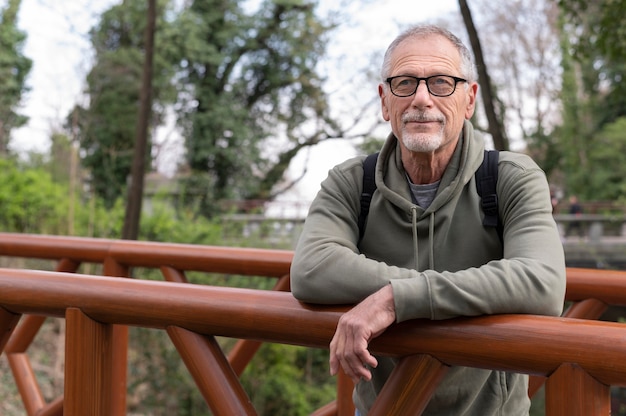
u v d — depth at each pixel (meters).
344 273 1.29
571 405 1.05
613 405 9.34
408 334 1.20
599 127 24.47
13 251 2.66
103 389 1.49
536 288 1.21
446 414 1.44
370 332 1.18
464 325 1.16
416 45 1.43
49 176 12.70
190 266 2.41
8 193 10.91
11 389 7.51
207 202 18.95
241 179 21.80
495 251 1.44
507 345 1.11
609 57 7.34
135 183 9.41
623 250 15.74
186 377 7.24
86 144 20.03
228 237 12.58
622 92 9.07
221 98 21.81
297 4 21.06
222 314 1.35
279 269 2.30
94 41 19.17
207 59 21.30
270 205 16.75
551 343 1.07
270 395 8.33
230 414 1.35
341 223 1.49
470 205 1.43
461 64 1.44
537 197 1.38
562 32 21.72
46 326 9.16
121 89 19.84
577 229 18.61
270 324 1.31
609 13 6.95
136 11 20.20
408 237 1.47
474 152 1.45
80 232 11.02
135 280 1.46
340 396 2.09
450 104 1.42
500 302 1.18
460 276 1.19
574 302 1.98
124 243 2.51
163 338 7.25
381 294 1.20
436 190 1.48
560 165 25.31
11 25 21.25
